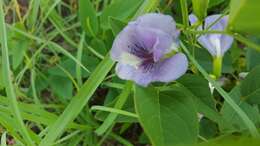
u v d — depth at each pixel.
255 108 0.28
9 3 0.41
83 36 0.35
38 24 0.40
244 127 0.27
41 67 0.38
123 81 0.33
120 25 0.28
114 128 0.36
